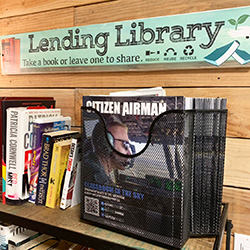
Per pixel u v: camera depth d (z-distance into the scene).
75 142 0.79
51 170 0.81
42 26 1.10
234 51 0.79
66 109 1.08
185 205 0.61
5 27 1.19
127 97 0.62
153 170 0.61
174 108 0.58
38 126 0.83
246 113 0.81
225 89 0.83
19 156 0.82
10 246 0.84
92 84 1.02
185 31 0.84
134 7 0.92
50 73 1.10
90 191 0.70
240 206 0.83
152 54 0.89
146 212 0.62
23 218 0.75
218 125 0.65
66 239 0.68
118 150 0.65
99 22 0.99
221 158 0.65
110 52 0.96
